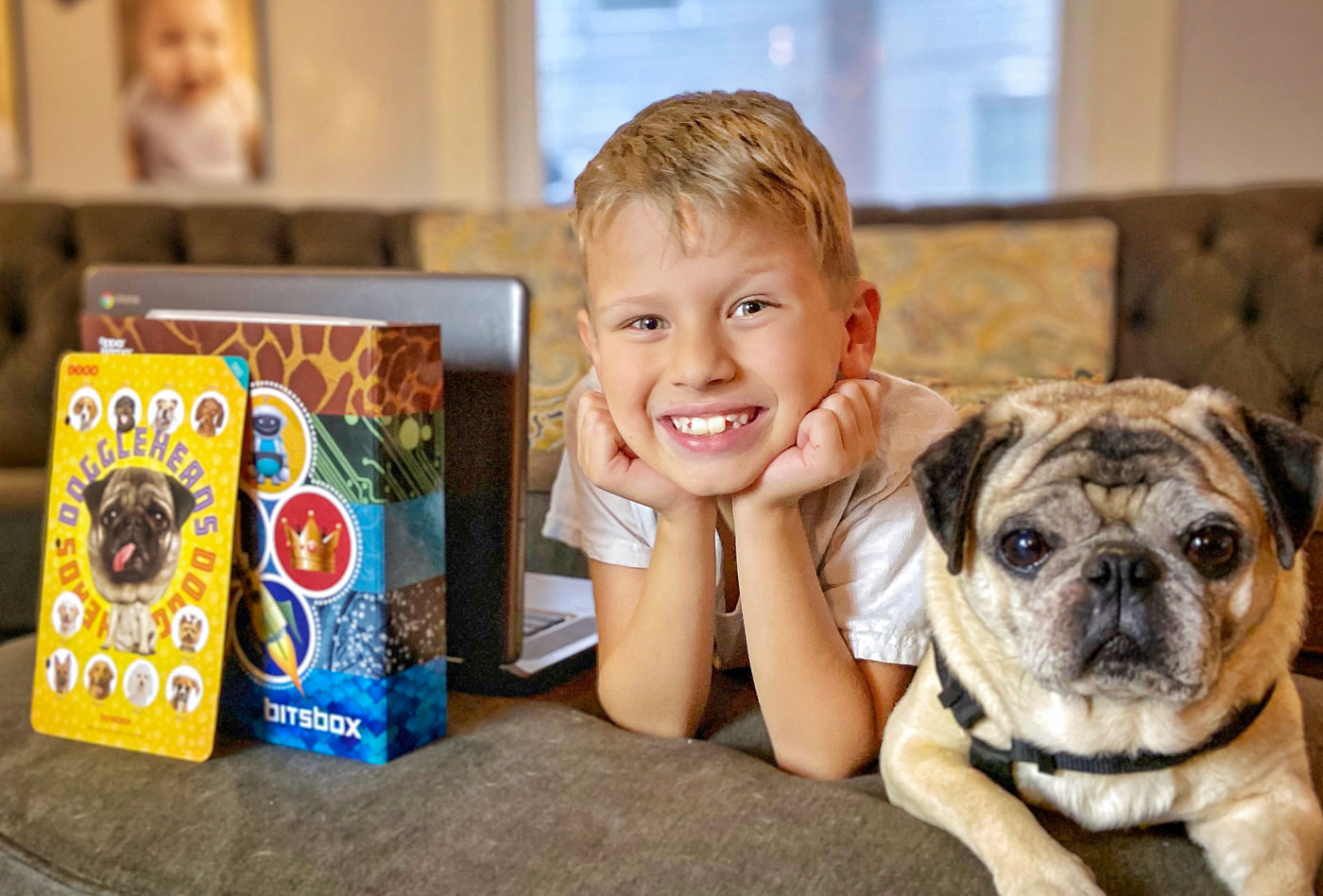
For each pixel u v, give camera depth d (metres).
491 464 0.97
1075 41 3.14
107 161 3.59
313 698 0.91
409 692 0.90
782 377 0.80
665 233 0.77
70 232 2.58
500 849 0.76
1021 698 0.79
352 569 0.88
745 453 0.82
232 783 0.86
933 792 0.78
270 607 0.92
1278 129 2.93
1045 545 0.76
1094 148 3.09
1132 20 2.99
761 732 1.01
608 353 0.83
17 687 1.08
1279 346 1.71
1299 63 2.88
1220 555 0.72
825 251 0.83
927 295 2.07
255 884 0.74
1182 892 0.73
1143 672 0.70
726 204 0.77
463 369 0.96
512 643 1.01
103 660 0.94
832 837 0.75
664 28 3.47
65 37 3.55
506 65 3.49
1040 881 0.68
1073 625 0.71
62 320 2.48
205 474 0.90
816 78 3.39
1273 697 0.79
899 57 3.32
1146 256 1.99
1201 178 3.01
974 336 2.01
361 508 0.86
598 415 0.88
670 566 0.89
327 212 2.58
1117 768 0.76
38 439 2.46
